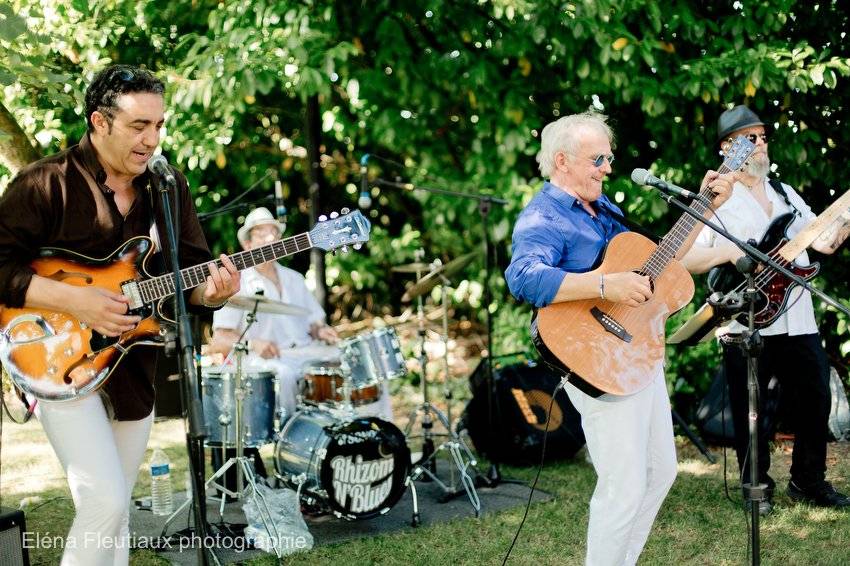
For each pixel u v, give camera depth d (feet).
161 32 20.77
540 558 11.74
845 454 16.03
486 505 14.06
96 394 8.70
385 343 14.48
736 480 14.80
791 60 17.71
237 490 13.99
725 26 18.40
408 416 21.57
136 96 8.26
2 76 12.21
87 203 8.62
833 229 12.31
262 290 16.44
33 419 21.39
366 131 24.62
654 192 18.83
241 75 18.10
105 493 8.21
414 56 21.22
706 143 19.10
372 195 27.86
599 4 17.87
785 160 18.38
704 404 16.53
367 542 12.64
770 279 12.09
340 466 12.76
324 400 14.84
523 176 21.53
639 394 9.19
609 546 9.11
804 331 12.78
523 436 16.15
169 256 9.10
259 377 13.64
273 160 25.96
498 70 20.59
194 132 19.72
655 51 18.56
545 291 9.16
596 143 9.44
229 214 25.36
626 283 8.96
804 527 12.42
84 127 19.56
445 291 15.44
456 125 23.89
